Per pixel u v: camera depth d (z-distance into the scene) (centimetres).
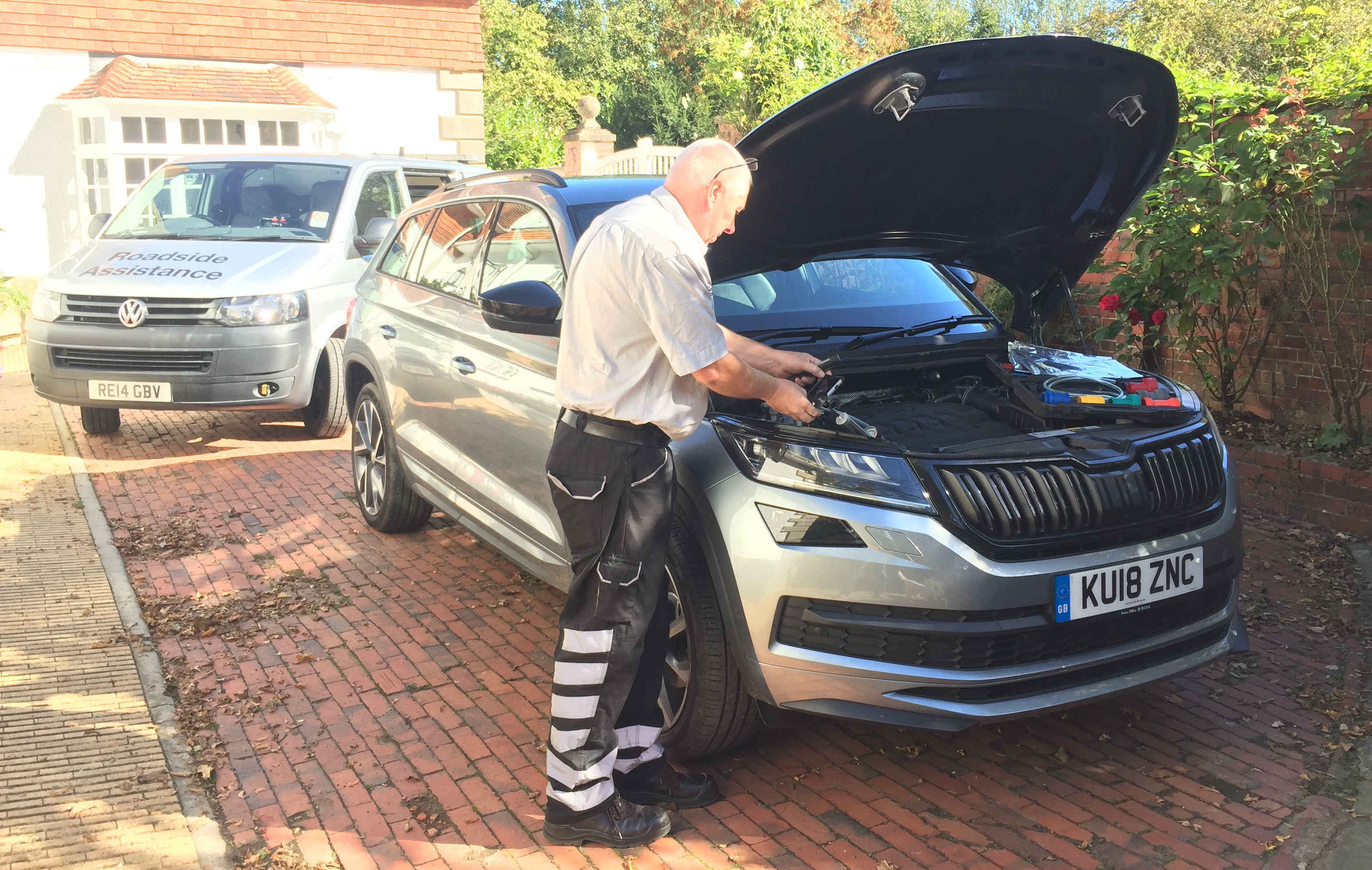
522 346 414
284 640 460
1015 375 383
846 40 2844
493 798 340
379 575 534
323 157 877
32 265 1530
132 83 1479
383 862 309
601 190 432
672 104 3472
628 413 293
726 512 316
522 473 416
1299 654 427
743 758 363
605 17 4897
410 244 558
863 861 306
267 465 745
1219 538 342
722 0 3469
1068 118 363
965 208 402
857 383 401
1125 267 679
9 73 1488
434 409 492
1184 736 369
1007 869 300
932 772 352
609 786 312
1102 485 320
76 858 309
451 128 1748
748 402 347
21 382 1038
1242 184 596
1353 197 590
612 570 299
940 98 341
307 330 755
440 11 1716
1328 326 611
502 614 484
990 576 300
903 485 305
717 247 372
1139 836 314
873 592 300
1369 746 356
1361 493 551
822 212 379
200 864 307
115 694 410
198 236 810
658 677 329
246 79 1570
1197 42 2444
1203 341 666
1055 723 381
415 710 397
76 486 687
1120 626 326
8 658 438
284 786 349
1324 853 301
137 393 732
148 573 539
